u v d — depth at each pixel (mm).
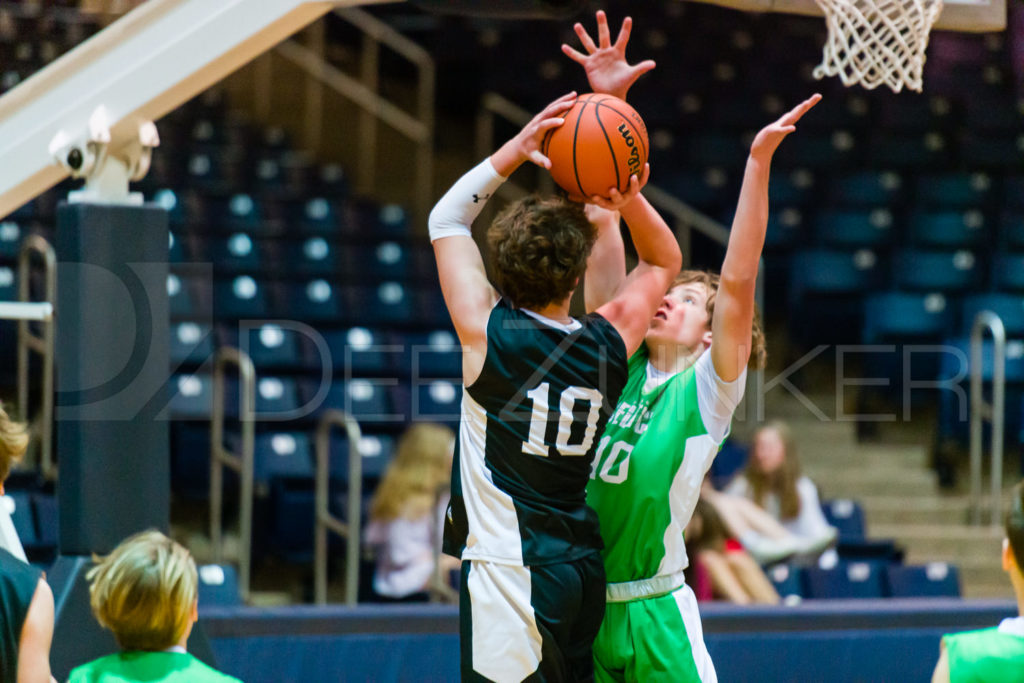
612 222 4039
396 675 5547
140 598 3357
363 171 14586
